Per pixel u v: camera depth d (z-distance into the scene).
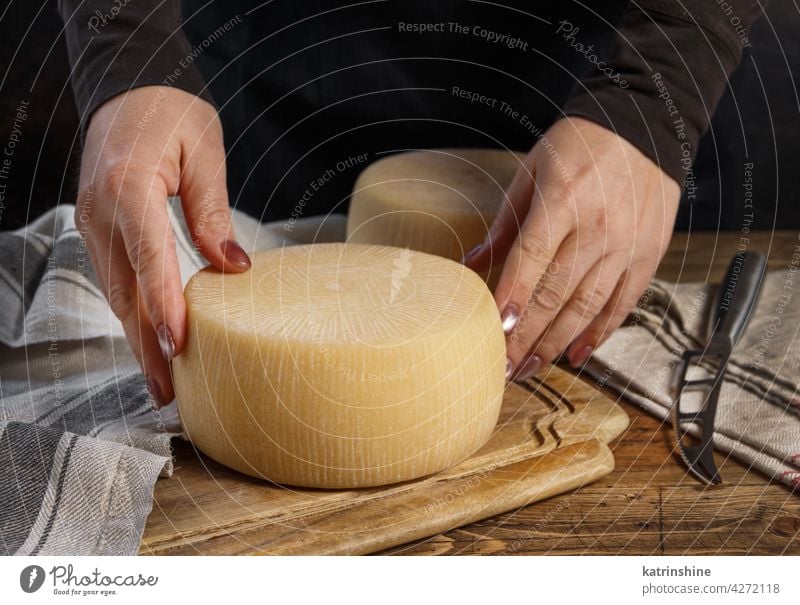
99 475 0.61
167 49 0.83
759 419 0.75
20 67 1.21
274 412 0.62
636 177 0.81
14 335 0.89
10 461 0.61
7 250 0.92
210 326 0.64
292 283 0.71
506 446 0.71
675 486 0.69
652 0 0.90
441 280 0.72
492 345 0.67
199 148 0.77
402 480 0.65
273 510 0.63
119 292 0.73
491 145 1.25
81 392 0.78
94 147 0.76
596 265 0.79
